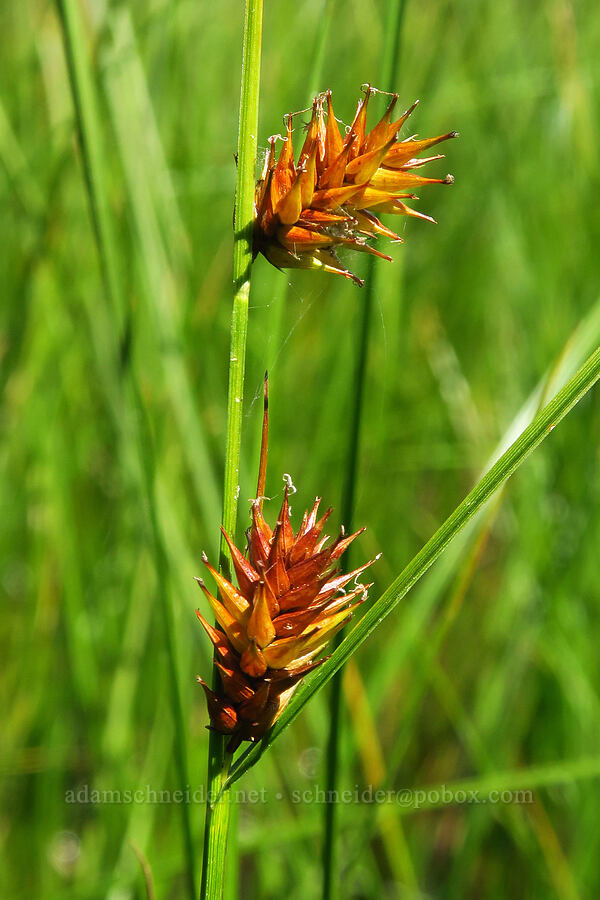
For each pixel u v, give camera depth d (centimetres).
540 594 45
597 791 41
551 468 47
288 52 56
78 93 33
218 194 54
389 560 53
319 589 28
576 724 44
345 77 57
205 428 44
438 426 56
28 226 46
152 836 42
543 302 53
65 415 50
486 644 52
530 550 47
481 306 60
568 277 54
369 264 33
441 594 53
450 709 44
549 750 46
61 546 44
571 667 43
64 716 47
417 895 42
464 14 58
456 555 38
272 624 28
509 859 47
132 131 37
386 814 37
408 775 52
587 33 60
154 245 37
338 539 28
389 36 34
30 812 47
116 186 41
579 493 46
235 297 28
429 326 55
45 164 50
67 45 32
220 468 42
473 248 60
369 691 39
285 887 41
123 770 41
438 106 56
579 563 45
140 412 34
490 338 58
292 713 28
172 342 37
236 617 28
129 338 34
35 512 48
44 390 48
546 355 51
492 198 56
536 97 58
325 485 49
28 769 42
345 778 39
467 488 59
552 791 46
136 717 46
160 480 40
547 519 46
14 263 50
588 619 46
